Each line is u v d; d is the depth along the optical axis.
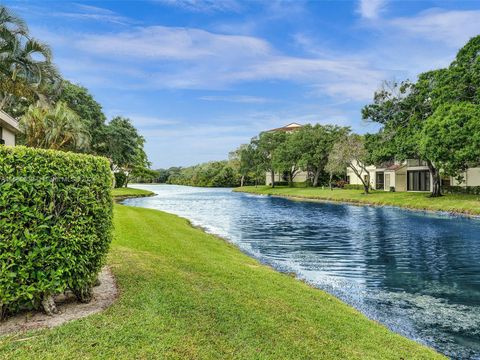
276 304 5.26
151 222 14.38
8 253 3.56
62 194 3.97
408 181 40.28
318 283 7.91
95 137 39.72
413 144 27.30
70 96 35.28
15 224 3.61
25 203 3.69
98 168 4.50
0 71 19.14
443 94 24.66
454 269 9.22
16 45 18.39
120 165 47.69
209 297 5.08
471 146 21.02
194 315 4.35
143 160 69.50
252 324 4.33
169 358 3.30
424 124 25.31
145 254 7.62
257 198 41.19
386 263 9.81
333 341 4.20
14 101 28.30
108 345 3.40
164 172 108.81
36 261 3.77
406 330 5.44
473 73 23.23
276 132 60.34
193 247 9.68
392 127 30.42
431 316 6.02
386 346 4.32
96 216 4.45
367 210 25.58
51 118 23.14
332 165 39.66
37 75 19.61
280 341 3.98
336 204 31.55
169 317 4.19
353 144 36.69
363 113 31.86
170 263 7.06
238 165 79.38
